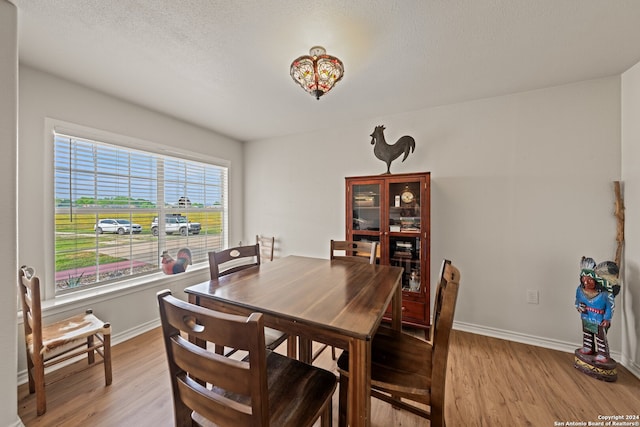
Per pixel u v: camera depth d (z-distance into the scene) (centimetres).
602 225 200
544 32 147
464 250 245
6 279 126
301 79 152
